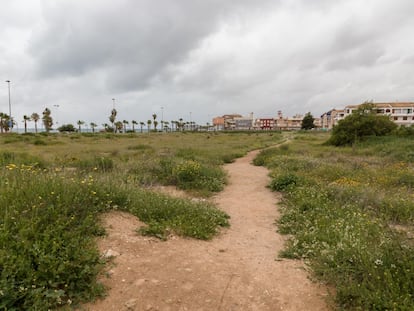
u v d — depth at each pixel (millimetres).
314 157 16422
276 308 2656
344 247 3643
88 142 34344
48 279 2561
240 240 4648
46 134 55656
